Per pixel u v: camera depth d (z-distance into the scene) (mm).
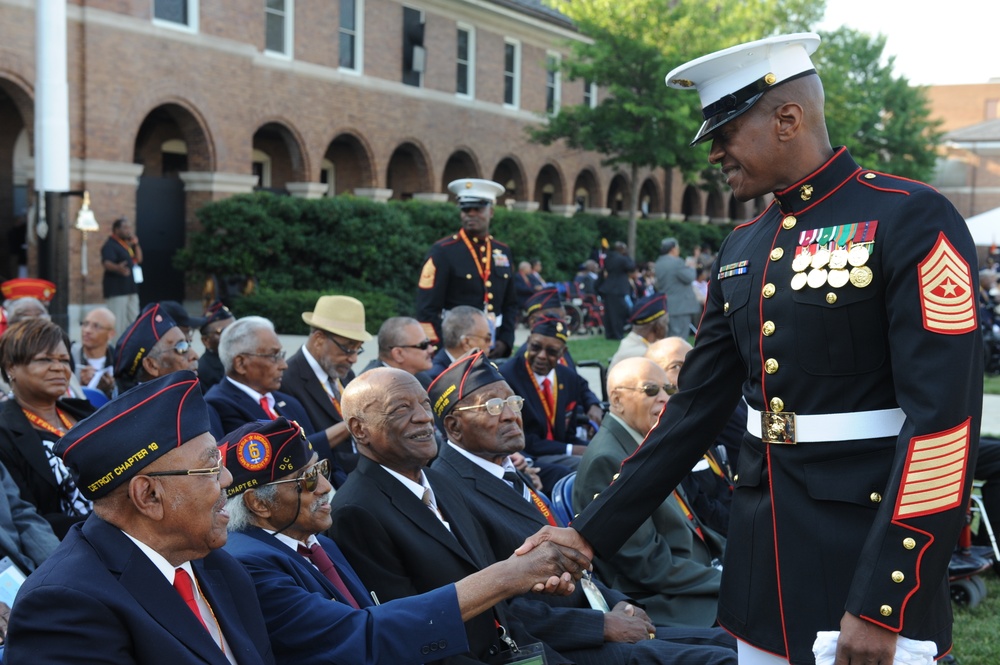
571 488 4660
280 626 2709
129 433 2299
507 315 7805
